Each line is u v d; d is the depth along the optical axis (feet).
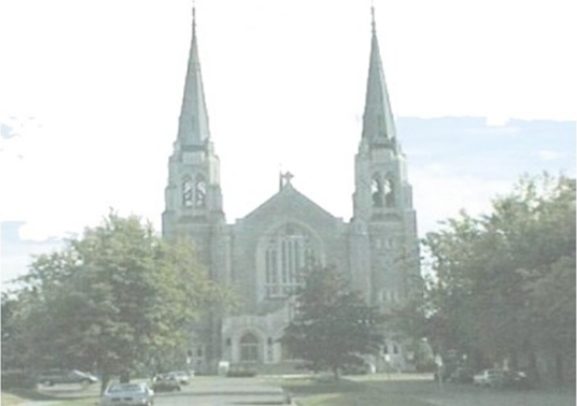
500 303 167.12
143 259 194.59
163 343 195.62
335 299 274.16
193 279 268.00
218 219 486.79
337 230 487.61
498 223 173.37
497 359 222.69
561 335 153.69
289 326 278.67
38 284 218.38
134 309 191.93
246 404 172.86
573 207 157.38
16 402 185.47
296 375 394.11
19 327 226.58
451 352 261.03
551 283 133.80
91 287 190.08
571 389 190.70
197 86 508.53
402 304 284.41
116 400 155.12
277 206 488.02
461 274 185.16
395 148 496.23
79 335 187.73
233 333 462.19
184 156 496.23
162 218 492.54
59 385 288.10
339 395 185.47
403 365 394.32
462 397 169.48
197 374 441.27
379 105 501.56
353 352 276.41
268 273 483.92
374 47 510.58
